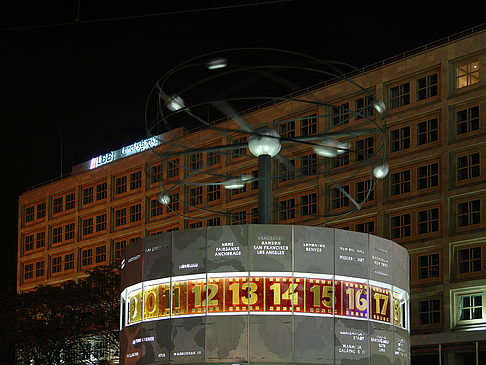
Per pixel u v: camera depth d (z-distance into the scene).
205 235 33.25
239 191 98.19
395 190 83.56
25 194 127.12
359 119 86.38
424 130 82.12
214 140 100.12
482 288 74.88
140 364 33.75
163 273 33.66
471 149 78.12
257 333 32.19
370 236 34.44
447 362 75.12
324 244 33.25
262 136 35.12
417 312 79.56
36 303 78.44
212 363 32.28
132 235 110.38
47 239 122.00
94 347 84.88
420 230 81.00
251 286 32.53
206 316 32.59
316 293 32.81
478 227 76.56
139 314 34.38
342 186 87.75
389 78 84.50
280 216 93.12
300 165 91.38
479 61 78.50
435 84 81.81
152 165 108.62
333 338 32.66
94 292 78.25
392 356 34.38
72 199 120.12
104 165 115.50
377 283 34.41
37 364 77.38
